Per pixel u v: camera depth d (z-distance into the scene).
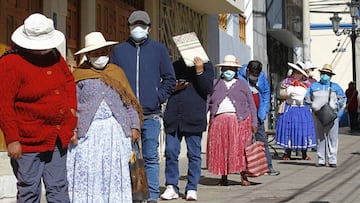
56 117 6.52
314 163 15.26
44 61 6.54
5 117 6.27
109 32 13.47
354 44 32.75
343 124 33.56
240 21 23.97
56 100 6.51
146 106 8.49
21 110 6.42
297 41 31.28
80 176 7.05
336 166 14.52
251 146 11.13
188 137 9.70
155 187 8.59
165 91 8.69
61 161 6.65
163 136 15.12
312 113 14.58
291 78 15.64
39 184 6.59
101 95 7.17
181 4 18.11
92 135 7.09
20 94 6.40
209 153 11.12
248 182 11.35
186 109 9.61
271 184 11.47
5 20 9.98
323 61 42.50
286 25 27.14
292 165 14.81
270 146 17.27
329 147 14.42
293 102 15.68
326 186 11.12
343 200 9.55
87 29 12.20
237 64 10.96
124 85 7.36
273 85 29.77
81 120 7.09
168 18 16.98
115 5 13.88
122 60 8.59
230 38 21.73
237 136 11.00
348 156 17.12
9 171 9.72
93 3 12.42
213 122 11.12
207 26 20.12
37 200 6.59
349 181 11.79
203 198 9.86
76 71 7.31
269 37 29.05
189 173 9.69
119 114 7.20
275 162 15.53
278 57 31.23
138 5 15.57
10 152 6.31
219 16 21.30
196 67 9.52
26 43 6.36
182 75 9.68
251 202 9.43
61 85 6.59
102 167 7.07
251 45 24.77
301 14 31.58
